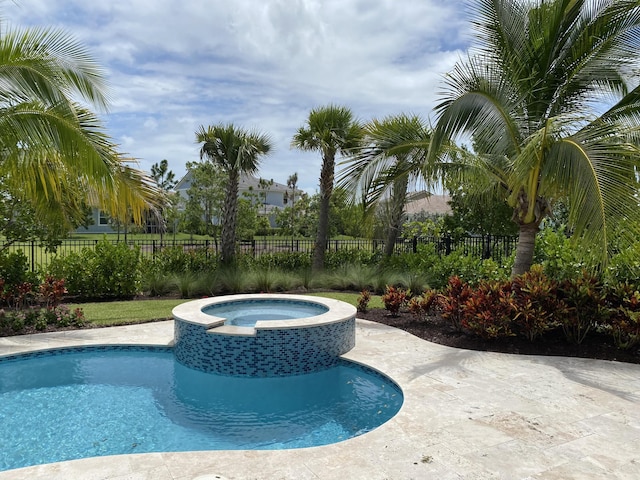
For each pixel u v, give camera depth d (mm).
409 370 6652
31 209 11516
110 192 7980
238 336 7027
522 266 9008
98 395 6250
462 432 4586
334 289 14539
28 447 4750
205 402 6086
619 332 7547
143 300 12148
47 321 9047
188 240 35969
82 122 8141
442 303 9023
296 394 6414
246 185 51812
